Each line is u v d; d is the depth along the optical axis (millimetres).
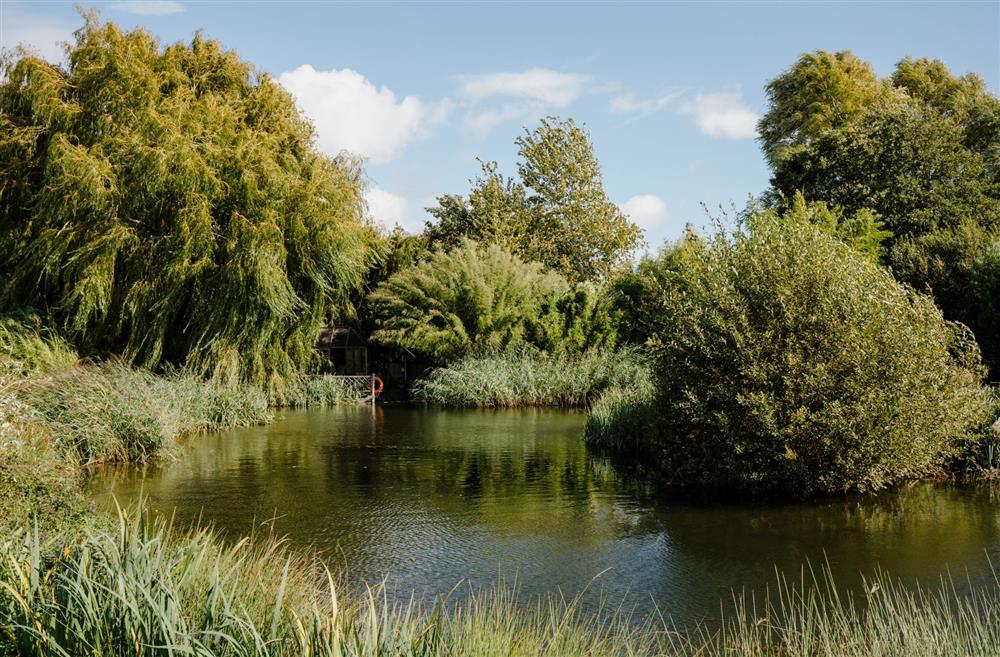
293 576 5977
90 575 3871
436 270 30531
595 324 27797
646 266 28422
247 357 21625
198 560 4160
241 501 10383
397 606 6184
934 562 7449
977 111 33125
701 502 10336
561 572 7285
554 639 4762
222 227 20703
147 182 19000
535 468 13016
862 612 6156
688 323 11039
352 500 10461
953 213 26859
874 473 10227
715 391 10633
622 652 5262
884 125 28828
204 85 22562
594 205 42500
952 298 22609
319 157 23203
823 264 10539
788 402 10133
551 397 25016
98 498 10422
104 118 19594
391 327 29781
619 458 14109
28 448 7395
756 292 10664
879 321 10188
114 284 20000
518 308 28938
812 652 5285
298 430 18516
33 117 20000
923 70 41438
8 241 20062
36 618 3434
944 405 10289
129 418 13344
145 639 3287
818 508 9836
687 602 6469
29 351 17500
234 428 18969
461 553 7914
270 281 20094
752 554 7844
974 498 10211
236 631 3648
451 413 22953
